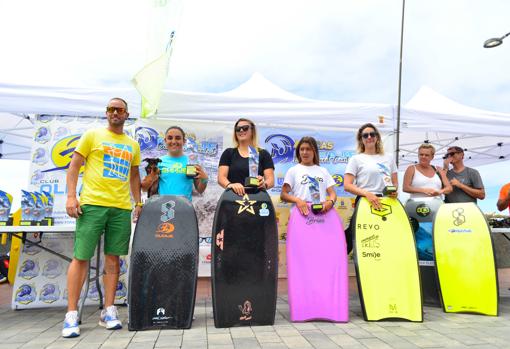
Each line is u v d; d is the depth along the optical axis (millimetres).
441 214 3064
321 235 2785
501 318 2619
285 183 3039
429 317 2668
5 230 2500
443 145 6324
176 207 2539
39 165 3602
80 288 2312
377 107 4090
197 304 3195
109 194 2367
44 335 2211
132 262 2361
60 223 3525
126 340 2059
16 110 3467
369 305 2584
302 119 3957
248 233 2549
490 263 2781
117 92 3650
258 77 4496
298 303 2580
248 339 2068
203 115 3775
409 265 2682
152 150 3803
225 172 2797
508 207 3797
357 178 3076
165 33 3291
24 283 3271
